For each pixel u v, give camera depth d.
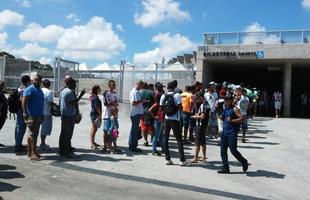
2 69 24.59
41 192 7.28
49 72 27.48
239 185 8.45
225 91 13.42
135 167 9.53
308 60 29.75
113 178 8.49
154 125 11.36
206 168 9.84
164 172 9.22
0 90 10.39
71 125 10.16
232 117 9.35
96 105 11.51
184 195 7.55
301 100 35.00
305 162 11.27
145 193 7.56
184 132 13.39
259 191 8.09
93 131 11.61
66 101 10.03
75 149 11.38
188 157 11.11
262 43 29.36
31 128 9.52
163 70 22.98
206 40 30.58
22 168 8.83
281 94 30.73
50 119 10.91
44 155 10.26
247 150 12.86
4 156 9.88
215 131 14.83
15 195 7.00
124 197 7.25
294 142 15.12
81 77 30.73
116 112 11.08
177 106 9.91
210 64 34.03
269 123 22.62
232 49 29.97
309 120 26.56
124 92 23.44
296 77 39.66
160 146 12.20
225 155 9.46
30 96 9.40
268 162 11.02
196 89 13.23
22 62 26.02
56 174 8.54
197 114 10.55
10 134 13.62
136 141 11.45
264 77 42.62
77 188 7.66
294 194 8.01
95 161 9.91
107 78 29.89
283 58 28.97
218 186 8.30
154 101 12.24
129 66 23.64
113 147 11.26
